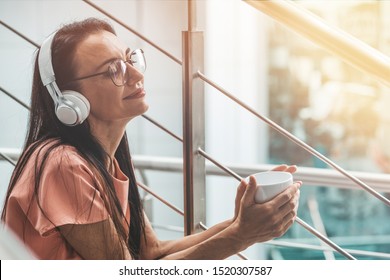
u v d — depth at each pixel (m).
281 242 2.76
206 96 5.58
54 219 2.05
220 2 5.49
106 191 2.15
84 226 2.07
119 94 2.22
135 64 2.27
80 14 5.39
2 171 3.47
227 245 2.09
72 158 2.11
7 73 5.22
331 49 1.88
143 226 2.40
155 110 5.54
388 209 5.18
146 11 5.43
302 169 2.91
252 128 5.59
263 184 2.04
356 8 5.32
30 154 2.18
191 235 2.23
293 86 5.54
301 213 5.25
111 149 2.29
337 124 5.46
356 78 5.39
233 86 5.58
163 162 3.31
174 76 5.51
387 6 5.27
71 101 2.15
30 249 2.10
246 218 2.05
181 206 5.62
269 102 5.59
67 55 2.19
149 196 3.31
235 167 3.12
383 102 5.34
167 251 2.32
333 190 5.22
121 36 5.44
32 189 2.11
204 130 2.19
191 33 2.11
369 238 5.21
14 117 5.06
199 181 2.20
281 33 5.53
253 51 5.55
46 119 2.23
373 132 5.38
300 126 5.54
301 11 1.89
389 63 1.85
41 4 5.32
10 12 5.32
